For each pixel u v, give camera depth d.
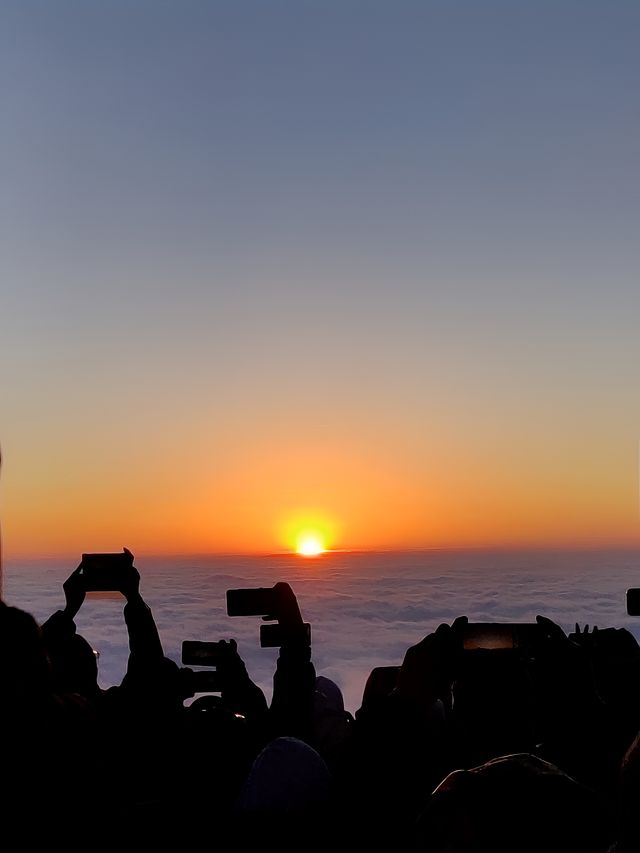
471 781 2.33
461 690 3.62
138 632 3.90
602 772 3.50
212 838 3.44
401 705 3.43
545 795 2.27
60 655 3.84
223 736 3.83
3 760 1.93
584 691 3.66
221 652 4.75
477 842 2.21
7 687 1.94
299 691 4.08
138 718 3.70
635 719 3.69
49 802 1.99
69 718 2.10
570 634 4.55
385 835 3.26
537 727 3.78
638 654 4.48
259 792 3.38
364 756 3.35
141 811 3.33
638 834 1.86
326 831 3.31
